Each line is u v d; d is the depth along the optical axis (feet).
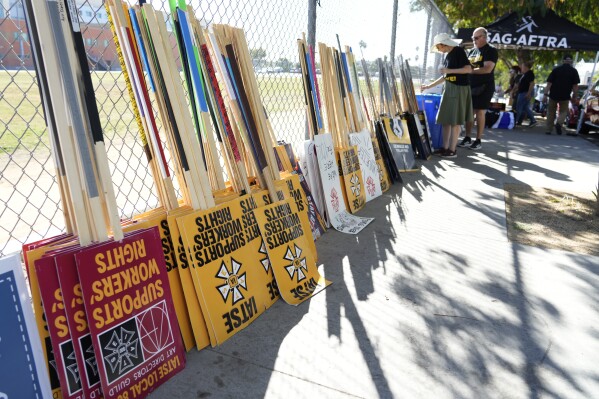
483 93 24.14
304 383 6.00
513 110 40.78
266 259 8.31
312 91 12.31
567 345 6.90
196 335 6.68
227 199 7.89
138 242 5.87
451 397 5.77
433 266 9.73
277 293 8.34
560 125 33.24
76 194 5.23
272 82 12.82
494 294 8.49
